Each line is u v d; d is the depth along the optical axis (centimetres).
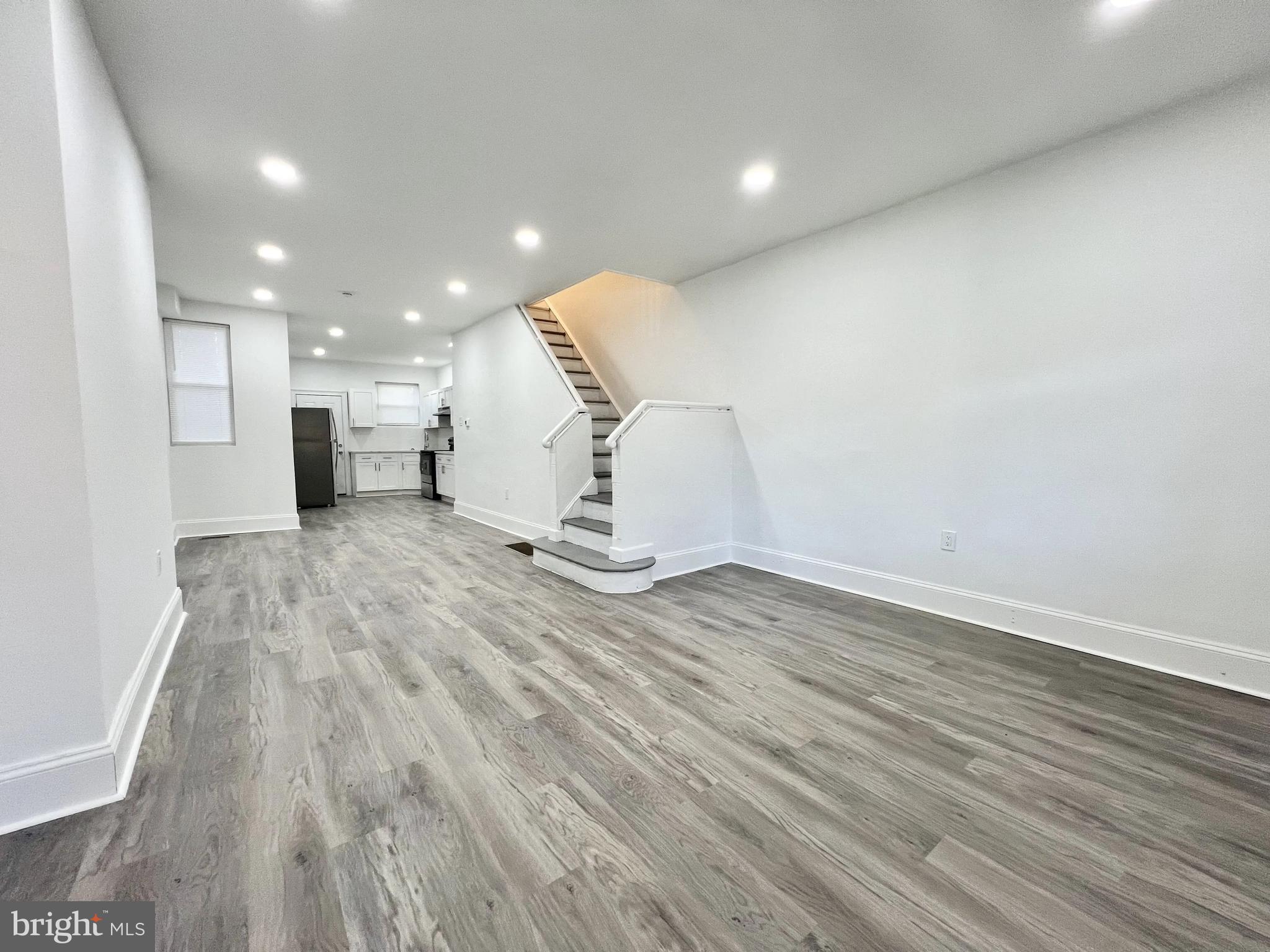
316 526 611
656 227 340
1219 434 213
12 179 132
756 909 116
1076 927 112
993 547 280
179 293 488
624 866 127
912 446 310
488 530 584
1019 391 266
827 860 130
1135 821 143
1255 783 158
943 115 224
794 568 381
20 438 135
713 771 164
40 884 119
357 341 733
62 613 142
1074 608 254
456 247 373
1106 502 243
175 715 195
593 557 376
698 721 193
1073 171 245
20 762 138
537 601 333
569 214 317
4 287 131
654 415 372
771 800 151
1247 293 205
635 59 189
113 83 193
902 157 256
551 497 443
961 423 288
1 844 130
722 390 427
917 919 113
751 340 400
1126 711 199
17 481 135
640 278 468
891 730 187
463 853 131
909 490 313
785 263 371
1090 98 212
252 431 563
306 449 771
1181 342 220
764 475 398
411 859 129
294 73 193
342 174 268
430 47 182
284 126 226
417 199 297
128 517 189
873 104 216
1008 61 190
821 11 167
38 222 135
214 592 351
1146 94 209
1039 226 256
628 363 529
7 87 130
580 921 112
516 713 198
